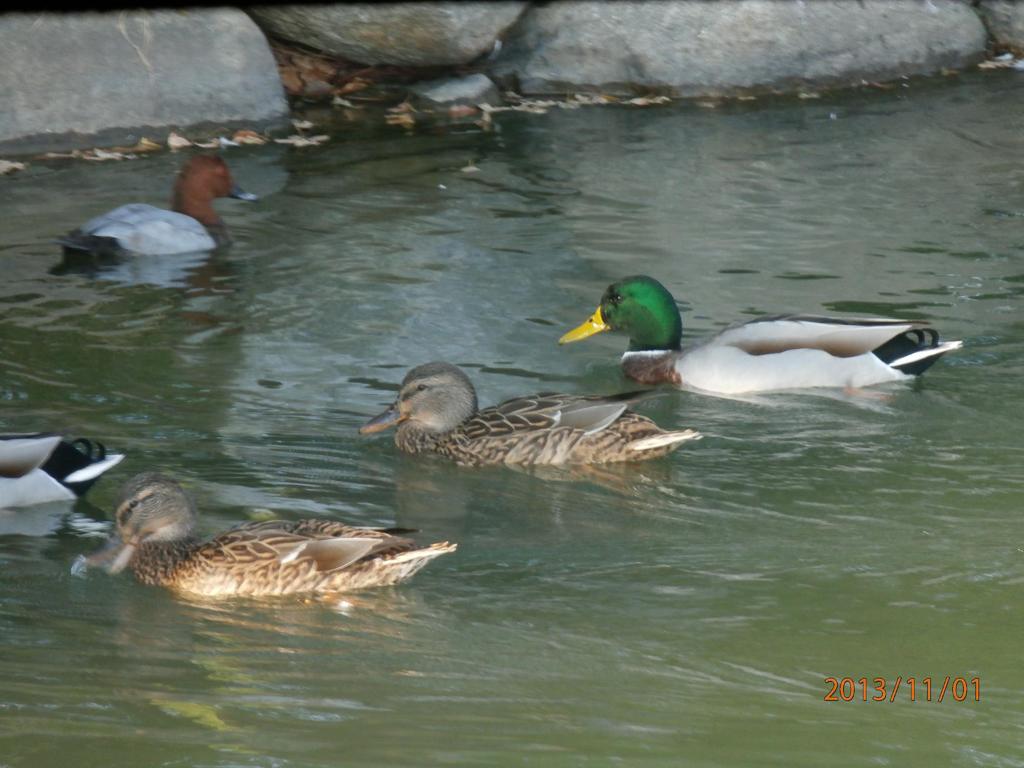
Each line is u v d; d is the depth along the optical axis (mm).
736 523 10758
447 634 8906
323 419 13008
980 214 18844
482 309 15727
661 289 14281
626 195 19641
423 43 24375
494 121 23469
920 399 13344
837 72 25672
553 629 8961
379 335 14984
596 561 10078
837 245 17688
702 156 21578
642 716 7789
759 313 15555
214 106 22547
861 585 9602
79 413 12859
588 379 14188
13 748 7301
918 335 13820
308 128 22859
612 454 12109
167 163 21109
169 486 10094
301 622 9148
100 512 11086
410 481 11859
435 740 7449
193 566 9688
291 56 24766
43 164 20922
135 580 9930
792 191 19875
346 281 16438
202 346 14539
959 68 26703
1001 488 11336
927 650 8688
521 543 10445
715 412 13219
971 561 9969
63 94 21688
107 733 7500
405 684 8164
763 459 12062
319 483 11648
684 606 9297
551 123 23344
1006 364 14109
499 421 12375
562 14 25016
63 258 17078
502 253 17391
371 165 21047
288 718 7703
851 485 11438
